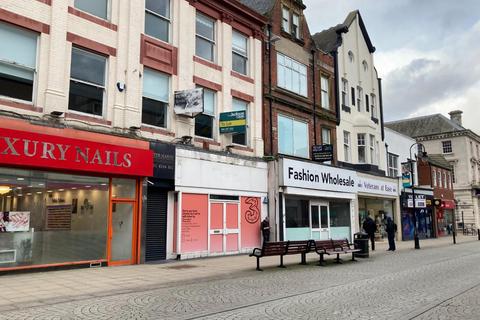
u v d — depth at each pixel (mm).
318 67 25219
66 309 7391
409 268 13539
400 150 34000
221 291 9250
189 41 17312
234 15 19641
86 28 13859
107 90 14336
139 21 15438
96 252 13297
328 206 23734
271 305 7812
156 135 15539
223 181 17781
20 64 12297
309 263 14867
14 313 7059
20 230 11648
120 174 13719
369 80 30625
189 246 16078
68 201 12734
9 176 11539
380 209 30203
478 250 21328
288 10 23516
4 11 11953
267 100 21031
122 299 8305
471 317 6902
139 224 14367
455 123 59156
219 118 18203
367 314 7078
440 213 40656
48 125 12312
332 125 25672
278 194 19984
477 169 58188
